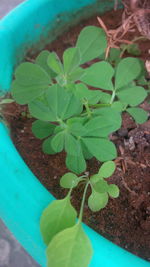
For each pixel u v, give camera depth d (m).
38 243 0.12
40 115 0.12
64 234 0.11
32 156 0.15
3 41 0.17
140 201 0.14
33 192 0.12
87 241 0.11
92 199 0.12
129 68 0.15
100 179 0.13
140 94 0.14
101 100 0.14
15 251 0.18
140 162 0.15
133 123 0.16
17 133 0.16
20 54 0.19
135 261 0.11
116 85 0.14
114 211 0.14
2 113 0.16
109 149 0.13
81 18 0.21
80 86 0.14
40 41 0.20
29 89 0.13
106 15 0.21
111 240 0.13
